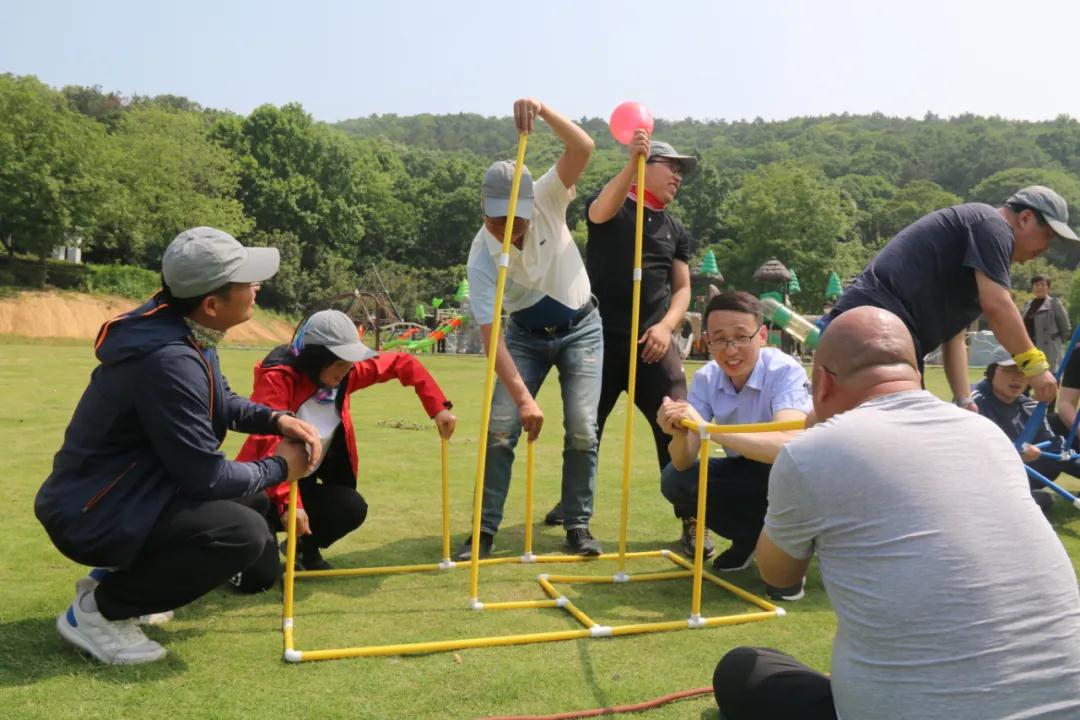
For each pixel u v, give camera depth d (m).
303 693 2.71
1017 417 5.82
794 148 144.25
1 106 37.78
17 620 3.26
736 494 4.14
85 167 39.22
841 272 58.03
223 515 2.96
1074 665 1.74
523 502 5.80
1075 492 6.37
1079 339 5.67
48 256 41.56
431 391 4.27
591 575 4.18
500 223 4.04
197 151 50.78
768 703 2.27
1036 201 3.95
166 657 2.99
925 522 1.84
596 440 4.59
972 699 1.72
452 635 3.30
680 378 4.86
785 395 4.01
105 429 2.81
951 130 146.50
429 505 5.55
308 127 63.62
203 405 2.84
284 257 53.28
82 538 2.78
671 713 2.64
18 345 28.22
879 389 2.10
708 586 4.08
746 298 4.06
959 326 4.09
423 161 98.12
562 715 2.58
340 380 3.94
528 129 3.79
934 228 3.95
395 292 52.78
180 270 2.80
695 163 4.92
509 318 4.59
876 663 1.84
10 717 2.47
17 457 6.65
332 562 4.33
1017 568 1.80
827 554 1.99
